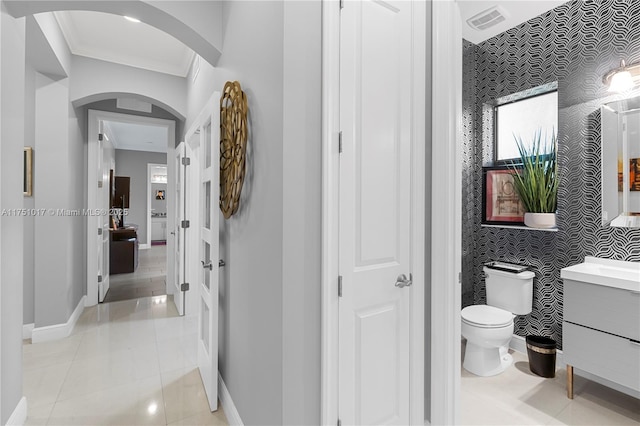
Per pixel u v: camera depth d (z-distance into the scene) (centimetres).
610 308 190
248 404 163
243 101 169
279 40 129
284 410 126
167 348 288
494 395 213
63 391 220
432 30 158
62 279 311
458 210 156
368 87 141
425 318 161
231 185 187
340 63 133
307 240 130
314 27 132
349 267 136
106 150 479
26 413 191
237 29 187
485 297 299
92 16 281
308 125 130
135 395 215
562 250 248
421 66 157
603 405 203
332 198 132
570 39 243
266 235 141
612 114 221
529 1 243
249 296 163
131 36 311
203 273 240
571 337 207
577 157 240
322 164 132
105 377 238
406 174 155
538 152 275
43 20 239
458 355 157
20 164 184
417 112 156
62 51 291
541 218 250
